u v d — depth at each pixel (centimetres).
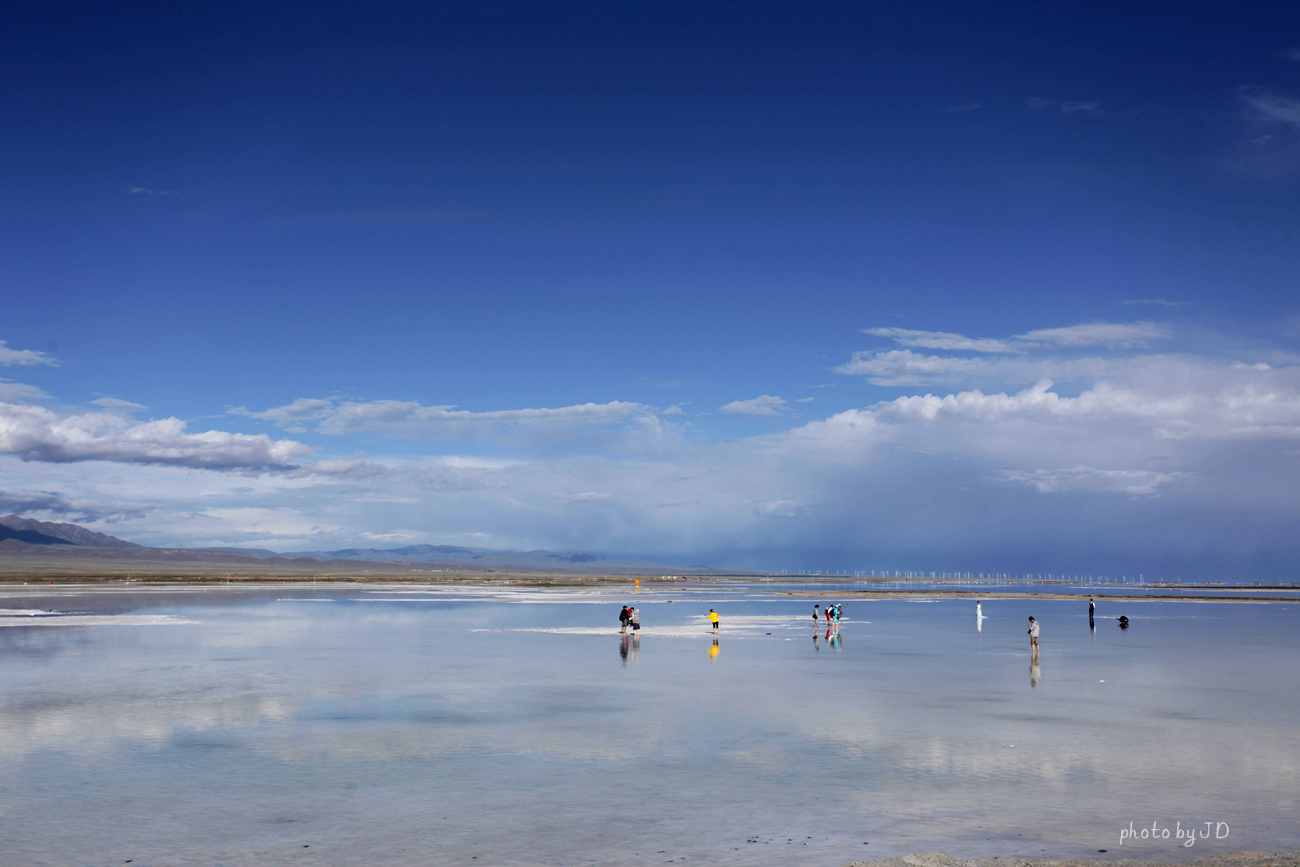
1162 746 2072
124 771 1806
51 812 1523
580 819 1493
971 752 2003
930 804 1589
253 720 2364
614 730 2245
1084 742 2116
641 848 1350
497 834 1412
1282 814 1534
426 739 2131
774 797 1630
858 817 1510
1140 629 6166
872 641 4972
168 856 1307
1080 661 3944
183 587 14275
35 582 16438
